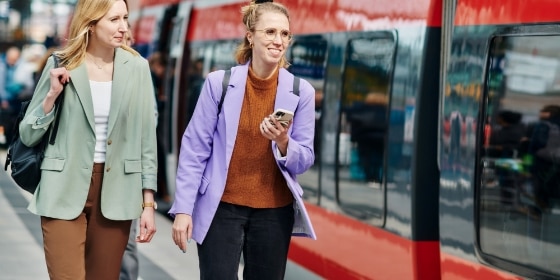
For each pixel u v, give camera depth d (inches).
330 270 372.2
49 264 229.1
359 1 352.8
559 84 239.3
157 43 658.8
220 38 534.9
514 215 256.8
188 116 593.6
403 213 313.6
